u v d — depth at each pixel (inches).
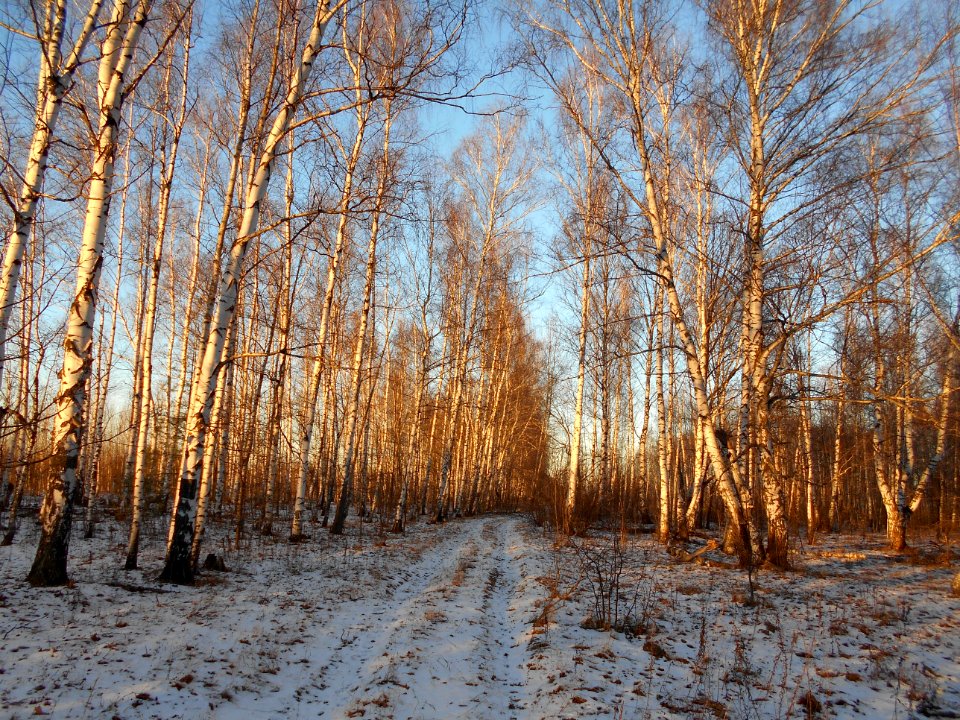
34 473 647.8
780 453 609.6
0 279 227.1
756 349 477.7
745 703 203.3
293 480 1157.7
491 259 1023.0
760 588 389.4
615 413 1088.8
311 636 269.9
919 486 638.5
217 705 186.2
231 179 469.1
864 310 515.5
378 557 525.3
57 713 166.9
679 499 826.2
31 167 235.1
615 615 300.7
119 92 307.6
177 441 759.7
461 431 1268.5
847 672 232.1
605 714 186.5
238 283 378.6
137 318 737.6
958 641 279.4
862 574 470.0
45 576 314.8
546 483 1115.9
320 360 371.6
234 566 436.8
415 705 195.0
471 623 304.2
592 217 543.8
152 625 258.1
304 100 381.4
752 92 473.7
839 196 422.0
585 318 793.6
